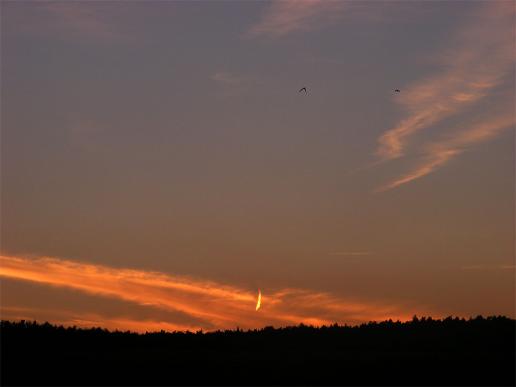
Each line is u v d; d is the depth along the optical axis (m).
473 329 72.12
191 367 59.72
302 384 55.50
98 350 68.19
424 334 72.12
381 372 58.31
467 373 58.16
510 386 55.50
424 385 55.41
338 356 64.00
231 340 74.56
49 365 59.84
